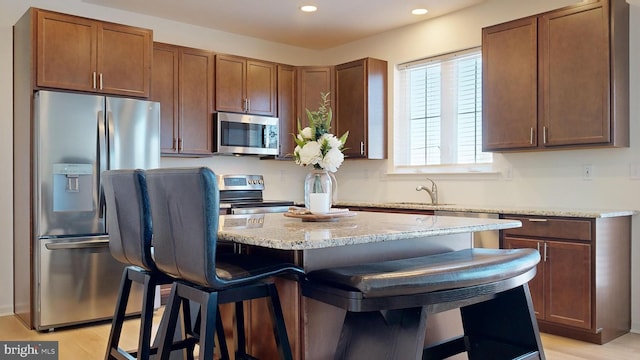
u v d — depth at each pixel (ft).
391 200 16.81
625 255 11.21
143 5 14.21
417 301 5.88
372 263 6.82
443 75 15.53
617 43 10.83
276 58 18.22
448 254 7.56
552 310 10.85
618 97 10.88
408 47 16.30
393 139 16.76
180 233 5.89
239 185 16.40
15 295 12.96
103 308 12.11
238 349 7.00
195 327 8.02
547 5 12.82
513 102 12.31
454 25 14.99
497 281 6.61
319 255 6.64
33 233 11.60
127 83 12.78
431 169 15.85
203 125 15.19
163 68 14.43
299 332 6.41
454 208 12.70
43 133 11.30
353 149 16.58
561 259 10.70
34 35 11.51
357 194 17.98
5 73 13.00
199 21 15.74
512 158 13.53
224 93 15.56
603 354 9.75
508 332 7.74
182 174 5.66
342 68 16.99
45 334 11.25
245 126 15.90
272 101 16.69
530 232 11.21
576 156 12.26
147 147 12.73
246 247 7.50
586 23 11.02
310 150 8.19
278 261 6.51
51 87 11.68
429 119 15.97
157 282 7.20
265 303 7.07
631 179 11.35
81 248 11.79
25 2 13.14
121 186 7.28
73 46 11.98
